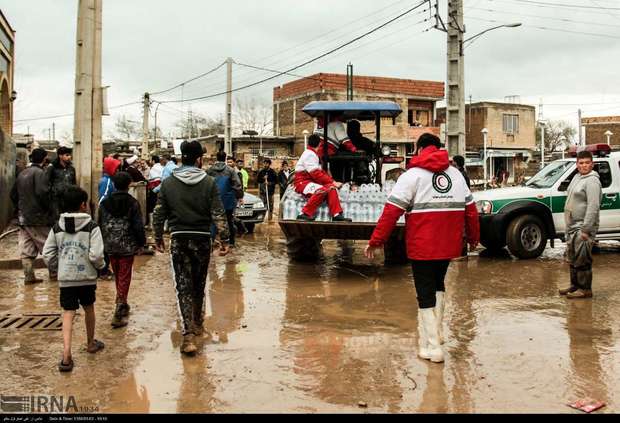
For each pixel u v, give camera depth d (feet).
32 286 27.86
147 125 127.75
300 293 26.40
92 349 18.21
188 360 17.52
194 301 19.84
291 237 33.94
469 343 19.10
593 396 14.76
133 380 15.96
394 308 23.65
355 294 26.17
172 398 14.73
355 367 16.85
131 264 21.74
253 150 146.72
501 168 158.92
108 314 22.84
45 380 16.02
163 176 46.85
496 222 34.96
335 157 33.22
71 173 29.04
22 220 27.91
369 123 73.67
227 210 39.34
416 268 17.44
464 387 15.35
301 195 31.30
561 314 22.68
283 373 16.39
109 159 31.78
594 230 24.75
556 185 36.14
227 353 18.12
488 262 34.58
